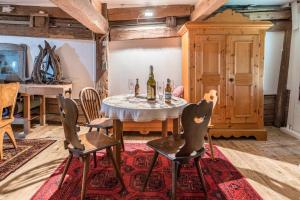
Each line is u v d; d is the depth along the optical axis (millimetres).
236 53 4133
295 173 2904
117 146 2742
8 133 3473
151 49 5113
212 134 4191
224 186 2572
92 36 5102
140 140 4156
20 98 4688
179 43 5070
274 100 5219
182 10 4770
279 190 2502
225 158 3352
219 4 3334
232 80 4172
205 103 2092
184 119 2025
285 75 4941
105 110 2830
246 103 4219
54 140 4078
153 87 3086
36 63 5074
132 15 4852
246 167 3064
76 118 2135
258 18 4879
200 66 4145
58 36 5102
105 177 2752
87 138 2576
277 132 4730
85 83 5305
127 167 3027
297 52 4629
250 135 4207
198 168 2338
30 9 4961
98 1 4387
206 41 4105
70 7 2824
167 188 2531
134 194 2410
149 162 3182
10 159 3229
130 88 3648
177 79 5133
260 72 4176
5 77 5215
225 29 4086
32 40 5195
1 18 5066
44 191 2438
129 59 5156
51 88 4566
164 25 4980
